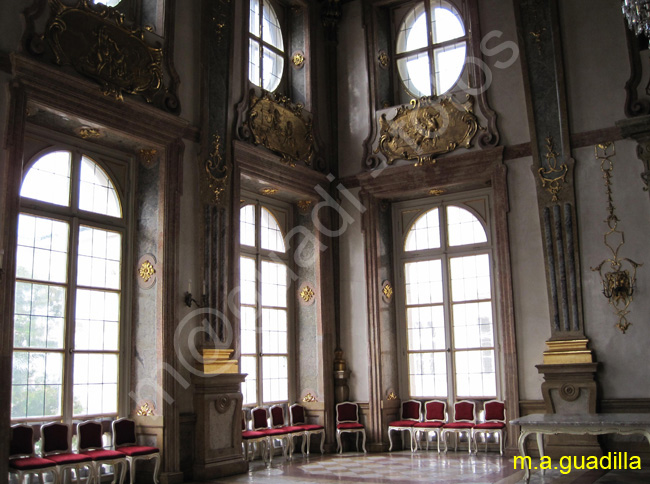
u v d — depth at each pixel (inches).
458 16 454.0
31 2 288.5
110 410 328.8
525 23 405.1
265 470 358.0
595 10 390.6
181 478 323.6
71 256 319.6
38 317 302.7
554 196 386.6
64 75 291.6
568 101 390.9
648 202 363.9
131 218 350.0
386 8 479.8
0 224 266.5
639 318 358.9
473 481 304.0
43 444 286.5
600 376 363.9
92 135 327.9
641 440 351.9
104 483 315.0
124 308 341.7
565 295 377.1
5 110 273.7
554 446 367.2
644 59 374.0
